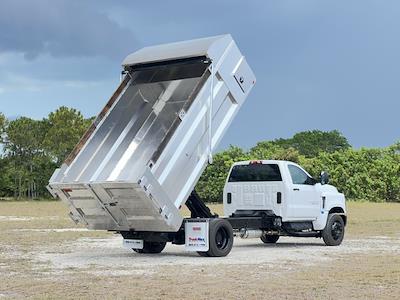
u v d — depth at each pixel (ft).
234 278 41.24
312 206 64.34
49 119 248.32
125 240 56.75
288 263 49.55
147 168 49.39
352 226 93.35
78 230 83.92
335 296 34.81
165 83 57.52
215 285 38.37
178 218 51.78
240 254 56.75
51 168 240.53
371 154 212.23
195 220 53.98
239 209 64.39
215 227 53.72
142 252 58.03
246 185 64.08
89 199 53.01
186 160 52.44
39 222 98.99
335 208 67.41
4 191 240.53
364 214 127.24
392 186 209.36
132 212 52.06
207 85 53.93
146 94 58.08
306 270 45.14
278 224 62.13
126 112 57.00
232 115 56.39
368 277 41.50
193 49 54.65
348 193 209.97
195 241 53.78
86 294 35.42
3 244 66.03
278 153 213.66
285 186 62.18
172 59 55.36
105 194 51.47
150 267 47.24
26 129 239.91
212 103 54.39
